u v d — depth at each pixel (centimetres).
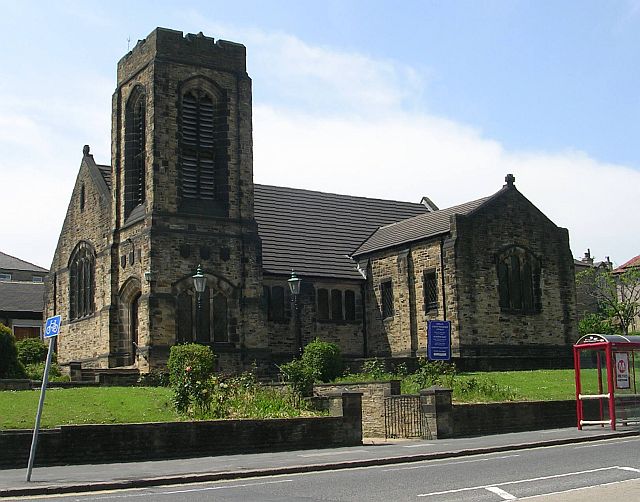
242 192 4400
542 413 2994
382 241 5066
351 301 5003
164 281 4078
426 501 1386
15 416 2331
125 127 4462
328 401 2920
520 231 4669
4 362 3506
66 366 4231
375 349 4919
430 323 3884
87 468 1994
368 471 1905
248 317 4294
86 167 4950
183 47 4338
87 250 4841
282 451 2384
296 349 4684
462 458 2177
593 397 2852
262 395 2814
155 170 4162
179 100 4294
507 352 4481
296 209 5372
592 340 2880
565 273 4819
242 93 4488
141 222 4203
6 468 2016
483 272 4478
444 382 3262
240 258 4328
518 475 1702
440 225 4650
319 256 5034
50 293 5344
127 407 2541
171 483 1780
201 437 2278
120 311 4359
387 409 3016
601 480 1592
